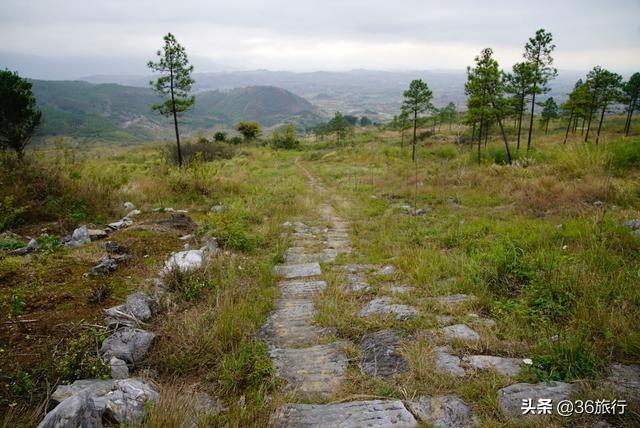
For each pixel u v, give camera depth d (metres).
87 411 2.38
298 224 10.64
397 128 99.38
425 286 5.33
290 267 6.77
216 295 4.75
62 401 2.46
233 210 10.38
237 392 3.18
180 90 21.89
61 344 3.45
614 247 5.79
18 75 14.53
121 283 4.88
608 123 70.75
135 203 10.62
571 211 8.44
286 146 68.75
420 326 4.10
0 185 8.07
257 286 5.57
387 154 42.81
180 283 5.07
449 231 8.07
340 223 11.05
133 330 3.71
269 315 4.78
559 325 3.87
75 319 3.88
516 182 12.66
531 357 3.35
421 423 2.68
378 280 5.82
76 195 9.07
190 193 12.84
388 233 8.85
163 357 3.53
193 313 4.34
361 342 3.97
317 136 107.31
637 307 3.89
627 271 4.64
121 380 2.97
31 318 3.79
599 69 42.22
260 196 13.95
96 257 5.62
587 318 3.77
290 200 13.91
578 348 3.22
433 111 35.38
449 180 16.17
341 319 4.49
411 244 7.77
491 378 3.09
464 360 3.43
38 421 2.57
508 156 24.50
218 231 7.68
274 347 3.97
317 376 3.39
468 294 4.97
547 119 62.00
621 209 8.05
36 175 8.81
